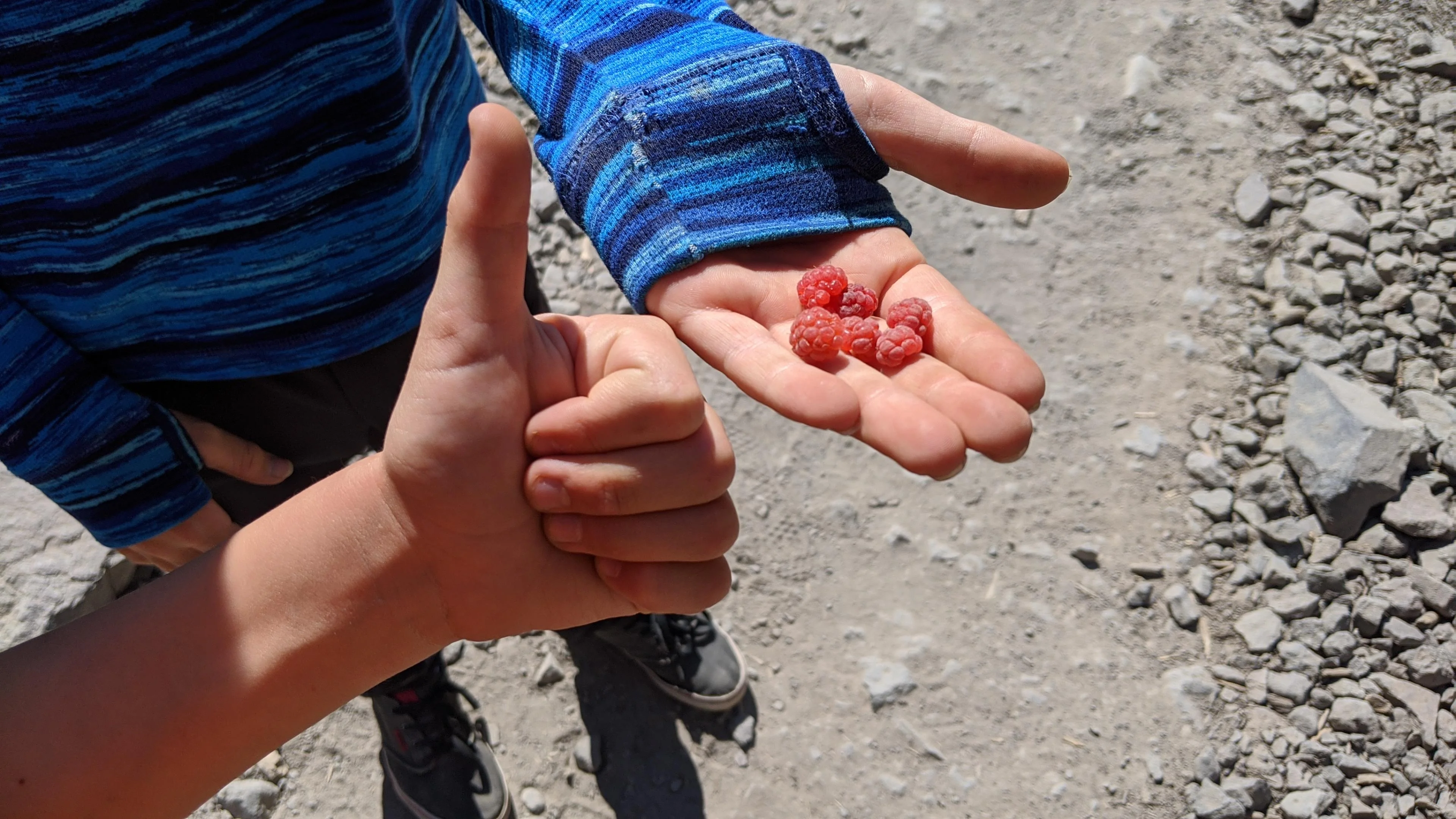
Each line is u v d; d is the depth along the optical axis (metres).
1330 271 0.65
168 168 0.30
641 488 0.24
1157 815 0.52
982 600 0.58
